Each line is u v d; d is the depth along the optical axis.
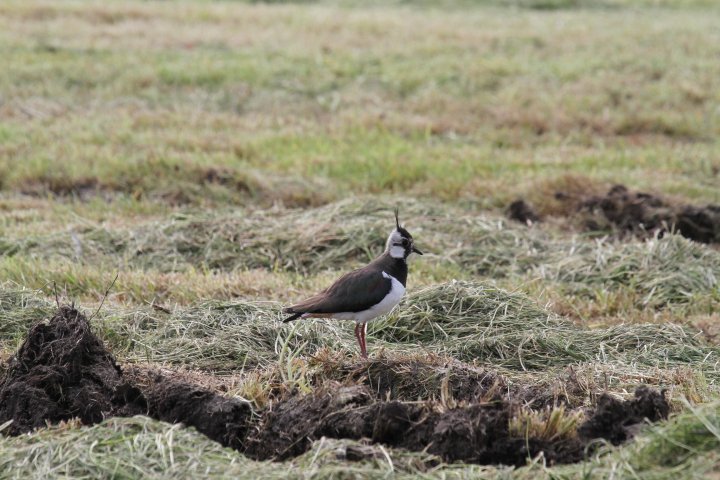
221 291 12.63
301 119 21.48
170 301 12.38
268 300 12.14
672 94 23.05
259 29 27.66
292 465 7.65
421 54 25.55
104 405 8.87
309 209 16.34
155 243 14.44
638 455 7.47
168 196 16.97
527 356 10.80
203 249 14.32
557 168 18.75
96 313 11.05
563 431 8.12
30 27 26.17
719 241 15.65
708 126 21.70
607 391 9.30
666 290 13.08
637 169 18.72
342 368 9.70
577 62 24.86
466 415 8.19
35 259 13.76
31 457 7.81
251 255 14.20
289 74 23.80
